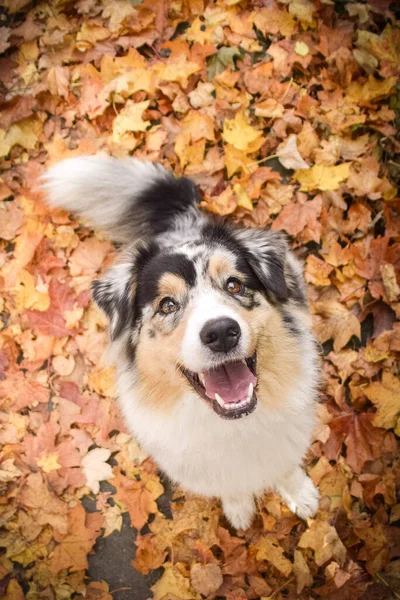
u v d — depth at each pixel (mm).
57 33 1019
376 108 976
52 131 997
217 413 648
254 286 685
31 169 965
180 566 791
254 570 781
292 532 813
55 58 1018
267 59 1017
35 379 888
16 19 1042
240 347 614
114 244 951
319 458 837
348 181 942
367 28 1019
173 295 663
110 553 832
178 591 780
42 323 894
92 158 906
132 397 708
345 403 857
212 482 741
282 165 977
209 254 668
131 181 897
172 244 732
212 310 619
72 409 873
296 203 932
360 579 769
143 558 802
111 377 881
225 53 1006
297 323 718
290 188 953
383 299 886
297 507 812
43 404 888
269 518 812
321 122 977
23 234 937
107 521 837
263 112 978
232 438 703
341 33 1009
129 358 713
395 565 772
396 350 863
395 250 894
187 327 625
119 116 978
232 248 692
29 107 978
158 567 806
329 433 836
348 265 912
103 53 1017
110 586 816
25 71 1009
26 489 829
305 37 1020
